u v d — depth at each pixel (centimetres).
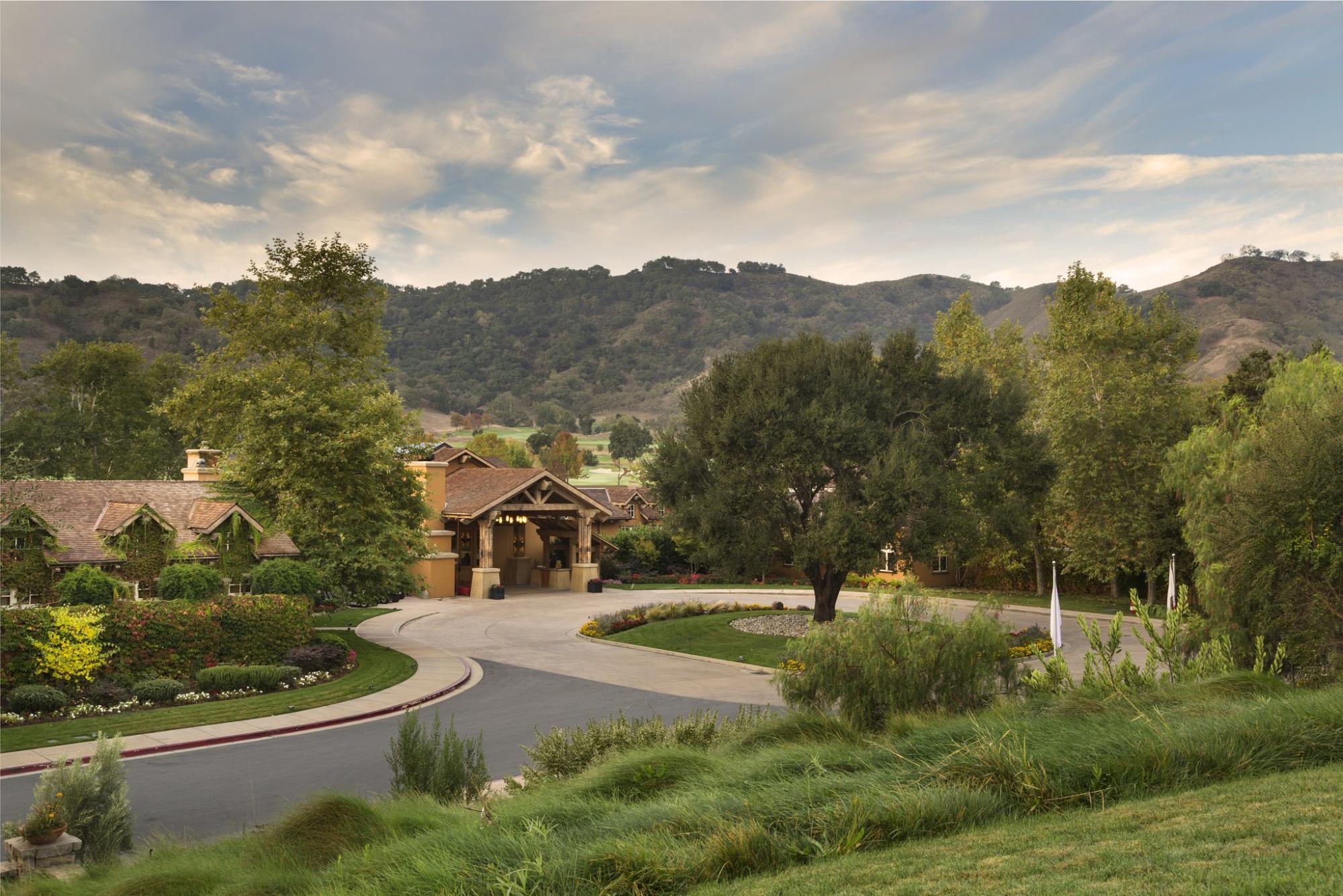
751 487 3584
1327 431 1641
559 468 14362
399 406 3756
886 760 944
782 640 3516
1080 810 768
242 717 2270
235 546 3281
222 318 4719
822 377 3684
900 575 5619
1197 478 2783
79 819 1260
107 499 3272
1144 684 1216
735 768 966
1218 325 19762
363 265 4934
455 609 4719
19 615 2288
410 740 1359
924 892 588
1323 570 1583
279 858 905
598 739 1441
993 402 3856
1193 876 550
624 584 6122
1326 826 617
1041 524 5000
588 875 697
